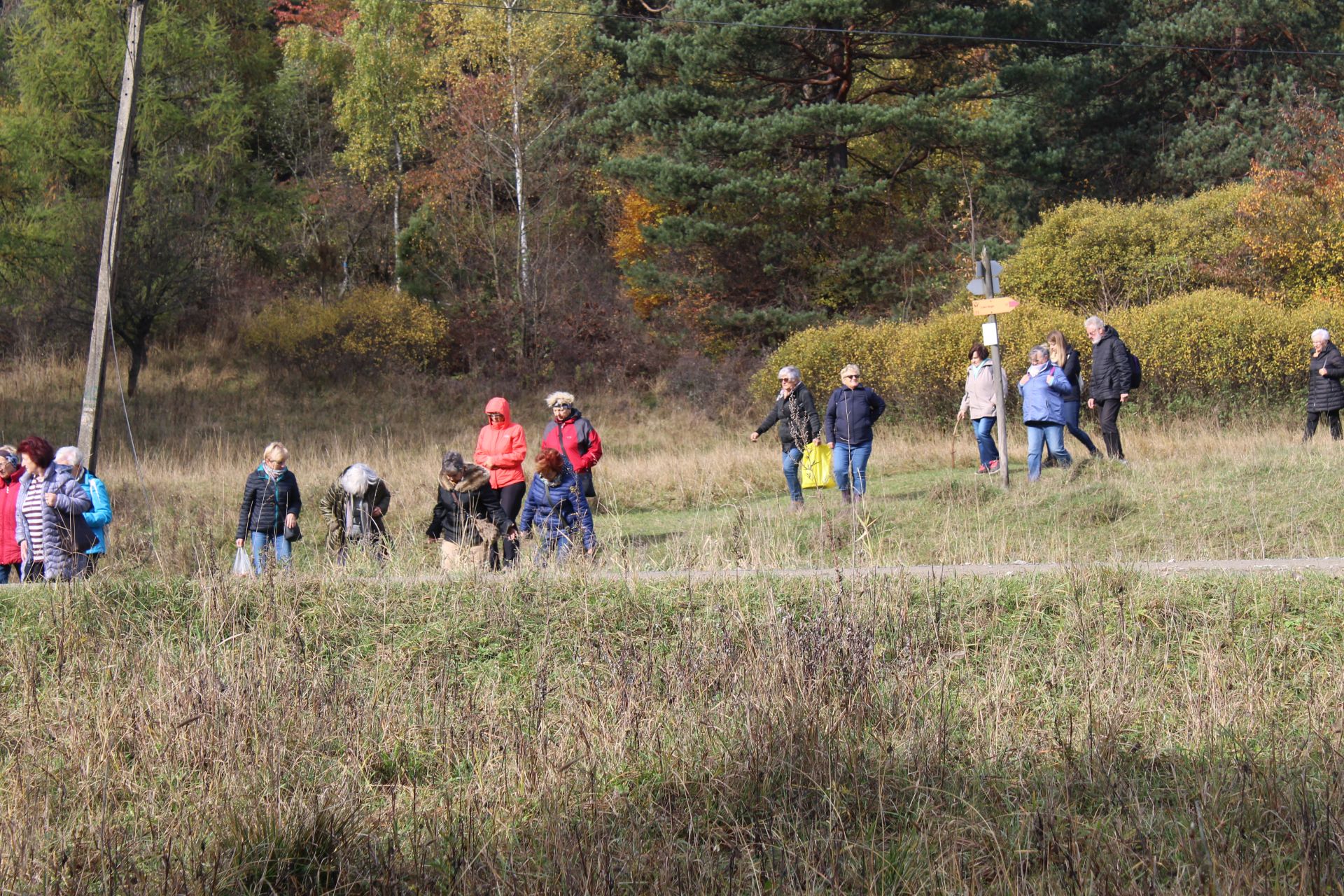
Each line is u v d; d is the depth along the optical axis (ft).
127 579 31.09
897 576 29.50
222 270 131.13
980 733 22.48
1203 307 78.13
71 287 107.45
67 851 17.72
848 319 117.19
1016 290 102.01
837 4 104.63
